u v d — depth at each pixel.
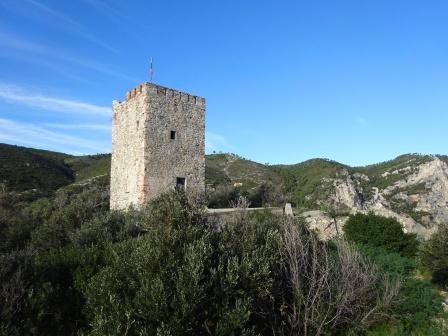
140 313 7.71
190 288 7.82
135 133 22.58
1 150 64.50
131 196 22.47
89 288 9.27
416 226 22.61
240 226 11.23
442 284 14.52
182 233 9.41
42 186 57.75
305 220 20.12
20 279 9.77
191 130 23.66
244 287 8.65
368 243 17.33
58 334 9.34
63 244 17.06
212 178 61.00
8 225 21.39
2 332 8.16
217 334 7.84
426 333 10.86
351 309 10.70
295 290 10.07
